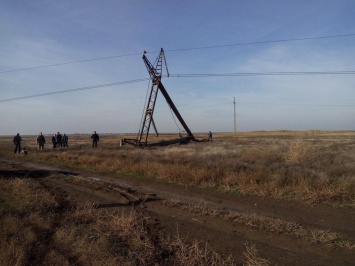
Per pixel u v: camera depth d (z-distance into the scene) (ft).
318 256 23.80
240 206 37.78
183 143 147.13
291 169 52.19
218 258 23.35
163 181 54.80
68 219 32.86
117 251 24.72
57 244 25.73
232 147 115.44
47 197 41.50
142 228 29.66
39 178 62.18
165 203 39.96
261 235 28.17
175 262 23.25
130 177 60.85
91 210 35.24
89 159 84.48
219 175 52.60
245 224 30.91
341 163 59.16
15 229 28.32
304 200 38.40
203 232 29.40
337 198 38.11
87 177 63.52
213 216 33.83
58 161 90.79
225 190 45.32
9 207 35.99
